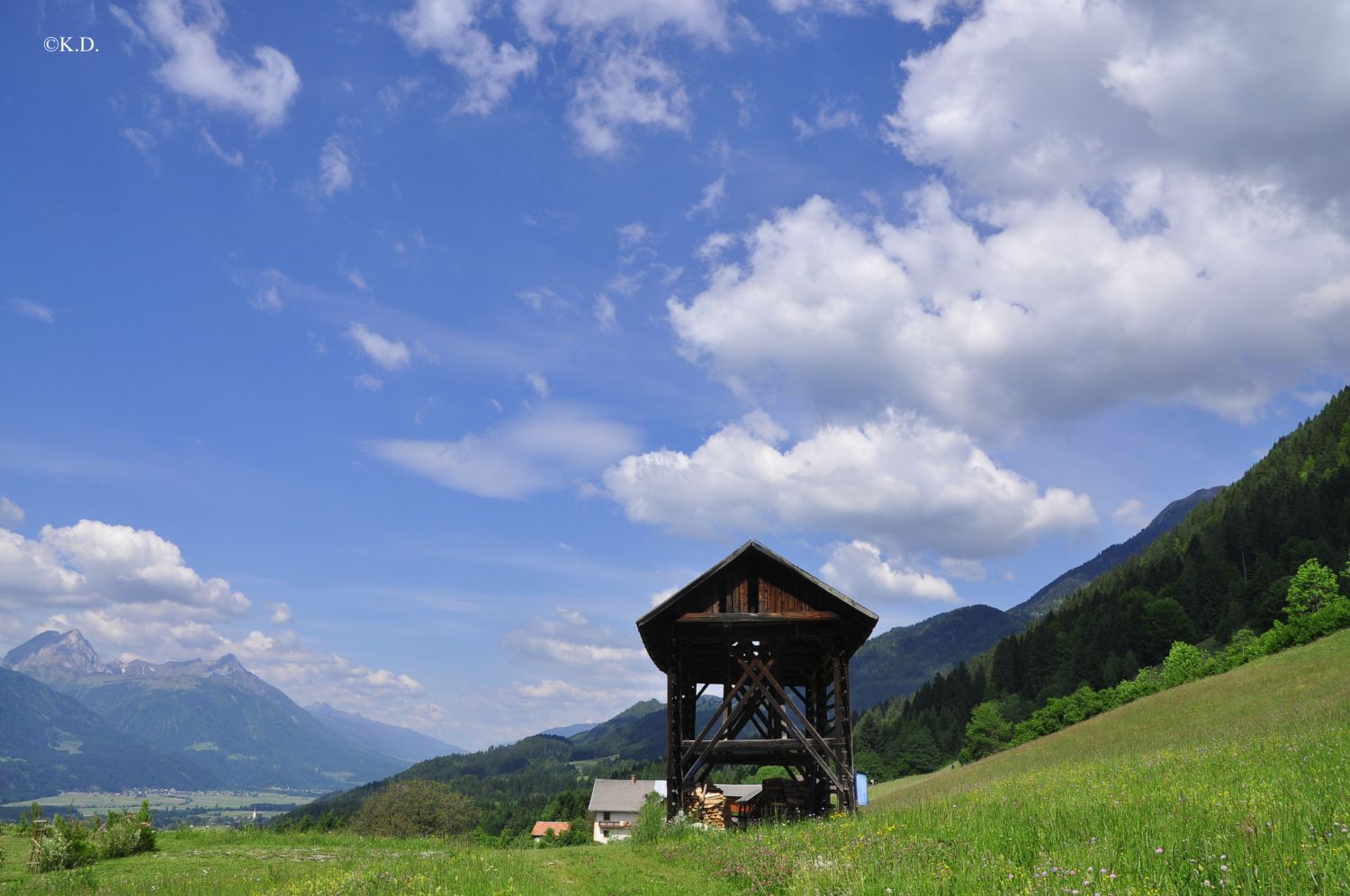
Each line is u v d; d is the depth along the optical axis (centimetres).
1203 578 16488
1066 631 17900
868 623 2580
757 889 1327
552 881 1650
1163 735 6719
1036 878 959
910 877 1080
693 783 2706
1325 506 17525
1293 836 962
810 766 3147
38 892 1636
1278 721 4247
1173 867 924
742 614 2648
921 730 16088
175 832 2636
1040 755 8262
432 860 1933
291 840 2503
